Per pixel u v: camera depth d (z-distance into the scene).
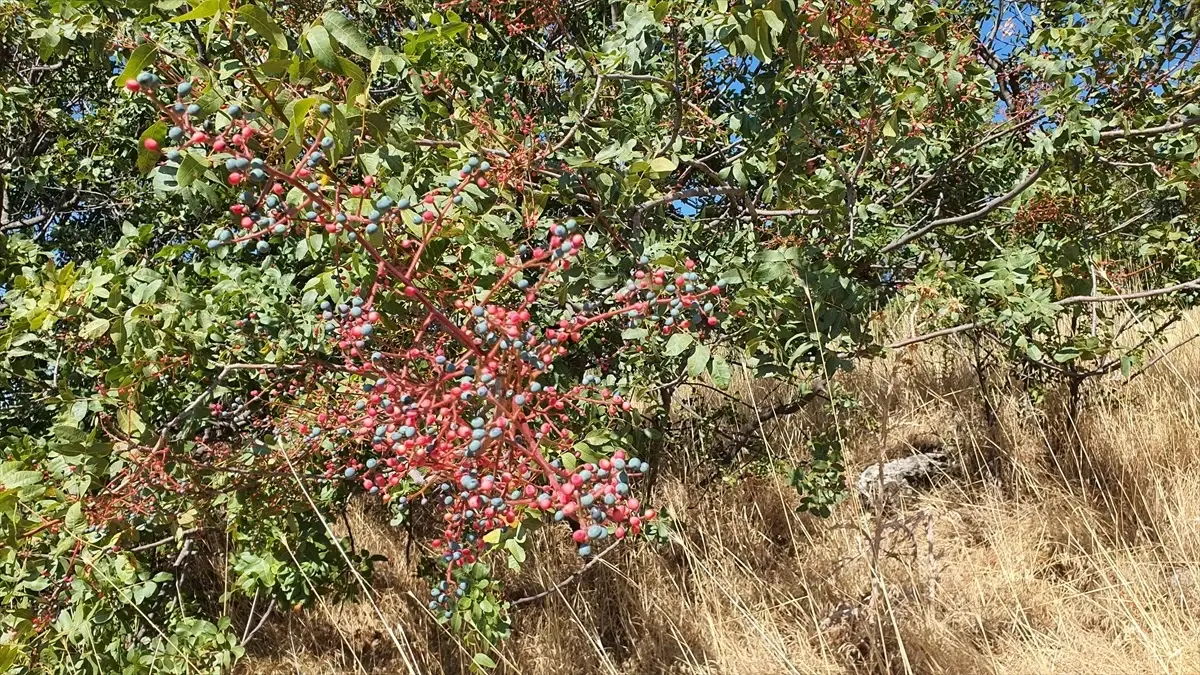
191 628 3.09
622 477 1.89
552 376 3.01
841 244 3.43
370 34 3.81
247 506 3.17
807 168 3.79
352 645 4.54
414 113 3.24
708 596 4.06
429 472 2.34
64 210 6.02
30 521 2.44
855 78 3.23
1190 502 4.07
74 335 2.84
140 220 4.69
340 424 2.92
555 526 4.78
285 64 1.97
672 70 3.45
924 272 3.75
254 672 4.39
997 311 3.65
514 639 4.21
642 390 3.57
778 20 2.28
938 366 5.82
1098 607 3.60
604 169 2.72
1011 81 4.71
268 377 3.09
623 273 2.82
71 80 5.51
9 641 2.67
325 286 2.54
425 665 4.11
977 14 4.67
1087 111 3.46
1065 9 3.63
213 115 2.03
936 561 3.84
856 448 5.16
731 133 3.59
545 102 3.99
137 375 2.56
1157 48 3.40
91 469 2.43
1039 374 5.12
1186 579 3.59
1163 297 4.67
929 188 4.80
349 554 3.89
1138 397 4.98
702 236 3.68
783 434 4.93
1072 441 4.68
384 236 2.06
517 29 3.78
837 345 3.16
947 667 3.38
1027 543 4.17
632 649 4.10
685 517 4.62
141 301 2.53
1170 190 4.08
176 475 2.80
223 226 3.09
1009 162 4.34
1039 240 3.95
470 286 2.30
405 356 2.26
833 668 3.48
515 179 2.73
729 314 2.72
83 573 2.54
